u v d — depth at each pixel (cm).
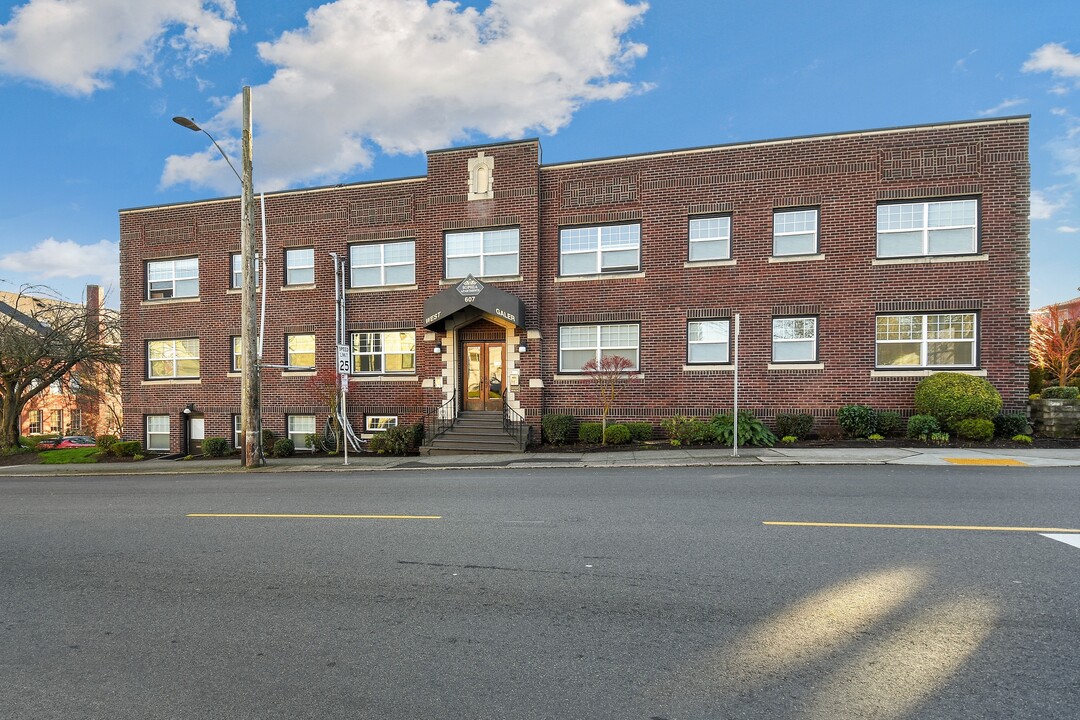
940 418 1404
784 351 1605
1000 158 1469
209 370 2034
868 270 1541
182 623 451
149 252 2112
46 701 344
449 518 771
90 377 2480
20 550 675
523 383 1712
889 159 1534
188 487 1182
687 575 525
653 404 1666
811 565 544
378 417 1877
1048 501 796
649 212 1683
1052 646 382
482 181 1769
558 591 496
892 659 369
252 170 1509
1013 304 1457
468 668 371
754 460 1219
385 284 1884
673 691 338
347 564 582
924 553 572
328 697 341
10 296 3584
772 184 1606
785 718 310
